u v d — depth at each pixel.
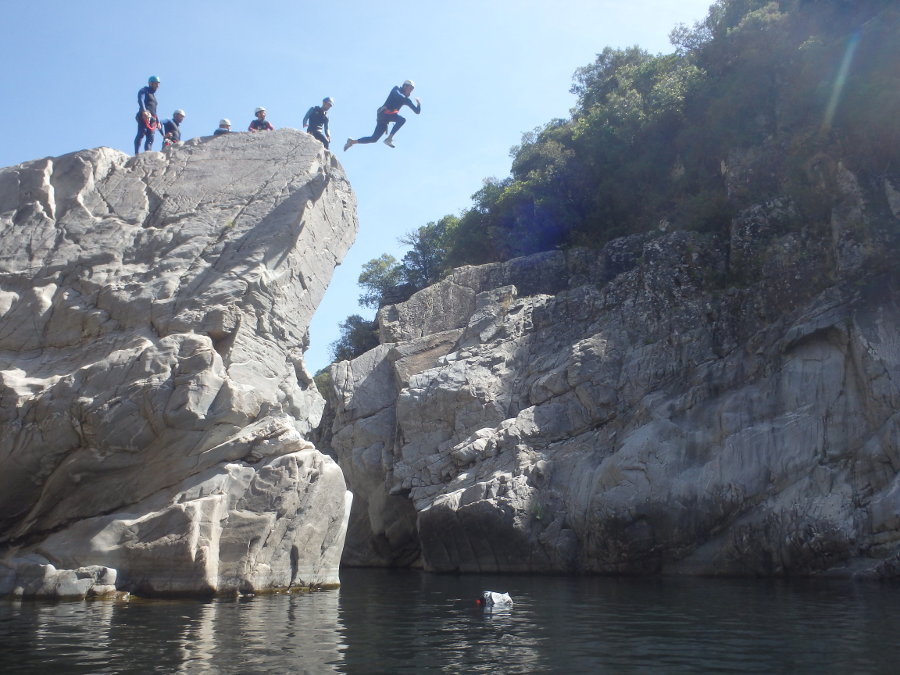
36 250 15.45
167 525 13.06
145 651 8.13
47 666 7.36
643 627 10.53
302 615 11.30
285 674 7.14
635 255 33.16
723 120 33.62
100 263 15.26
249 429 14.38
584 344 28.02
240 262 15.30
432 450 28.59
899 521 19.14
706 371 25.12
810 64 28.78
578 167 39.94
